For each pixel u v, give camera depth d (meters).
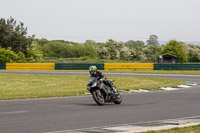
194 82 34.34
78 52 134.75
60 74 49.09
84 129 9.38
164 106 15.34
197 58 132.12
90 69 15.59
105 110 13.74
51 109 13.89
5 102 16.73
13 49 90.31
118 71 57.66
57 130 9.26
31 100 17.88
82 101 17.48
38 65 66.00
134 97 19.83
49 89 27.14
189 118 11.70
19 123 10.30
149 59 111.69
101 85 15.56
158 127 9.69
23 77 42.06
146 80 37.09
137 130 9.12
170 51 111.50
